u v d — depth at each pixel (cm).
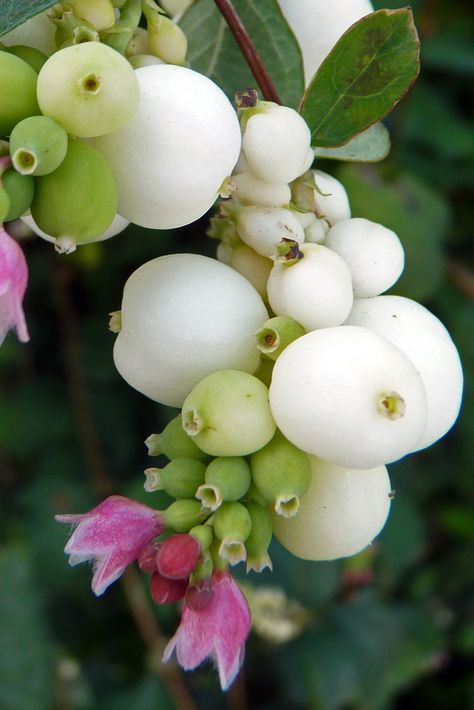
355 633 34
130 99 15
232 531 15
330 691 34
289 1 18
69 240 15
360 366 15
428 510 38
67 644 35
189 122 15
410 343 16
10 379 37
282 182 16
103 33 16
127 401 36
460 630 37
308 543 16
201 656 15
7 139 15
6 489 37
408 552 35
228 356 16
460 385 17
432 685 39
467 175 33
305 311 16
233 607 15
